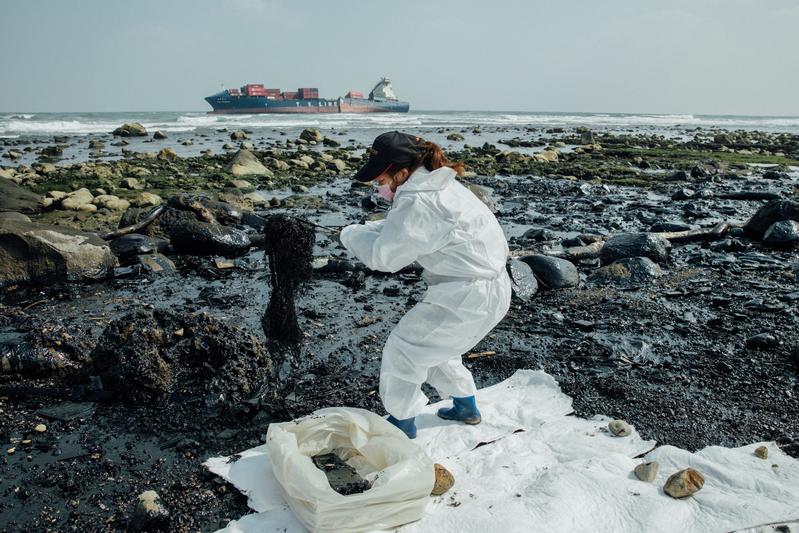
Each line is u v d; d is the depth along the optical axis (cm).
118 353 430
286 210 1160
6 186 1095
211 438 388
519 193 1477
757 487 320
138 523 306
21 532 306
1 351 455
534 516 301
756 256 828
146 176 1516
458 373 381
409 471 310
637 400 438
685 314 610
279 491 328
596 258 823
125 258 780
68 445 380
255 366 451
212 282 719
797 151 2892
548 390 444
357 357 513
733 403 434
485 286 339
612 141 3262
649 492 318
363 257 333
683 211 1216
